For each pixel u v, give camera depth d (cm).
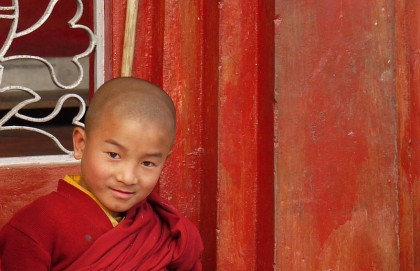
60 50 672
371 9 392
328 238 391
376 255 400
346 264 395
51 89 668
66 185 294
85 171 289
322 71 385
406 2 404
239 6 387
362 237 397
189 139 403
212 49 392
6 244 285
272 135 381
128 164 283
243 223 395
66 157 390
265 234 389
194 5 399
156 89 296
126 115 281
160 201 310
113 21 395
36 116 716
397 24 401
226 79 387
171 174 401
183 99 400
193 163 404
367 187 396
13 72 661
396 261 403
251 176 395
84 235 287
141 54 402
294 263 387
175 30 396
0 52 375
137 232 297
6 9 374
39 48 668
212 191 394
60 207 288
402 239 407
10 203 375
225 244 392
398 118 402
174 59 397
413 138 410
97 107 286
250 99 392
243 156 393
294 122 382
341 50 388
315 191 388
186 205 404
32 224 284
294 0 378
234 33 387
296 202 385
